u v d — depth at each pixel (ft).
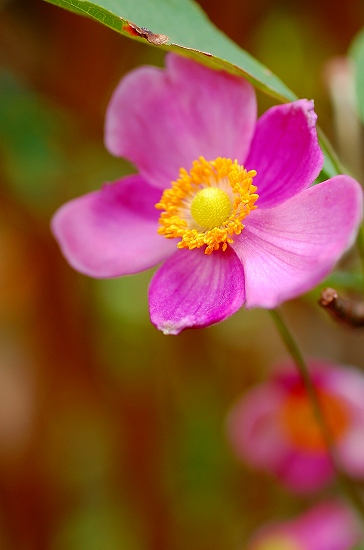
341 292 1.20
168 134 1.10
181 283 1.06
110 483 1.74
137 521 1.69
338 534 1.46
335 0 1.59
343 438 1.45
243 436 1.48
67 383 1.60
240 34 1.57
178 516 1.71
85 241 1.11
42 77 1.51
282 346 1.74
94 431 1.67
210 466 1.75
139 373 1.64
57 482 1.67
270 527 1.51
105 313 1.61
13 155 1.51
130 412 1.65
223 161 1.07
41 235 1.53
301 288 0.99
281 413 1.46
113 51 1.52
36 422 1.59
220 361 1.73
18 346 1.59
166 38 1.01
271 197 1.05
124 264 1.09
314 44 1.63
